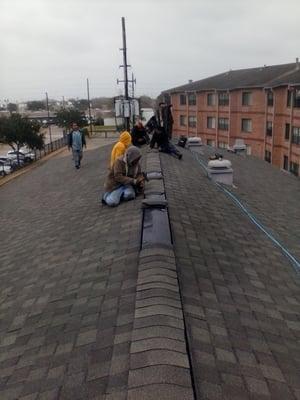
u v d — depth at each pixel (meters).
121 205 9.09
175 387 2.90
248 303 5.23
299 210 12.34
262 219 10.00
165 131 17.22
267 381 3.57
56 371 3.73
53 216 10.67
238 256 6.94
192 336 3.93
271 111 43.06
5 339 4.82
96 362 3.60
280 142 41.59
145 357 3.29
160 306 4.15
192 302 4.70
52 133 94.31
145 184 10.22
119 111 24.38
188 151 20.69
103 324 4.29
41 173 22.78
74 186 14.77
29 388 3.63
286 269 6.98
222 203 10.70
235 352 3.90
